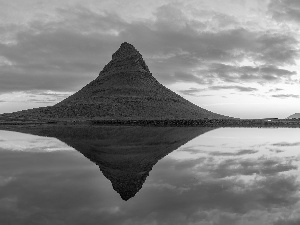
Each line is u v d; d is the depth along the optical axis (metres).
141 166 21.16
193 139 42.53
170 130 64.38
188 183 15.92
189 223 10.11
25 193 13.80
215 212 11.21
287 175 17.95
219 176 17.67
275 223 10.11
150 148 31.70
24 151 28.77
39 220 10.30
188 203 12.37
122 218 10.55
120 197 13.22
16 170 19.39
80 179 16.89
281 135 50.38
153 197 13.22
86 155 26.31
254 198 13.16
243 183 15.90
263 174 18.25
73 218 10.51
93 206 11.88
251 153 27.75
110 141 39.12
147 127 76.81
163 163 22.34
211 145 34.44
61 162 22.59
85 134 51.56
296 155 26.44
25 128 70.31
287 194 13.77
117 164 21.92
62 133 53.72
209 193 13.91
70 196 13.35
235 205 12.10
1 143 35.78
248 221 10.30
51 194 13.60
